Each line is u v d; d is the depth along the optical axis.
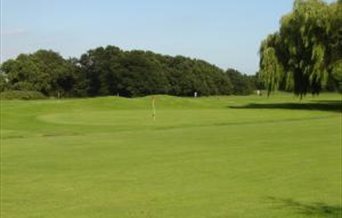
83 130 35.44
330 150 21.44
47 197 13.51
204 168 17.62
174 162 19.16
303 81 67.94
